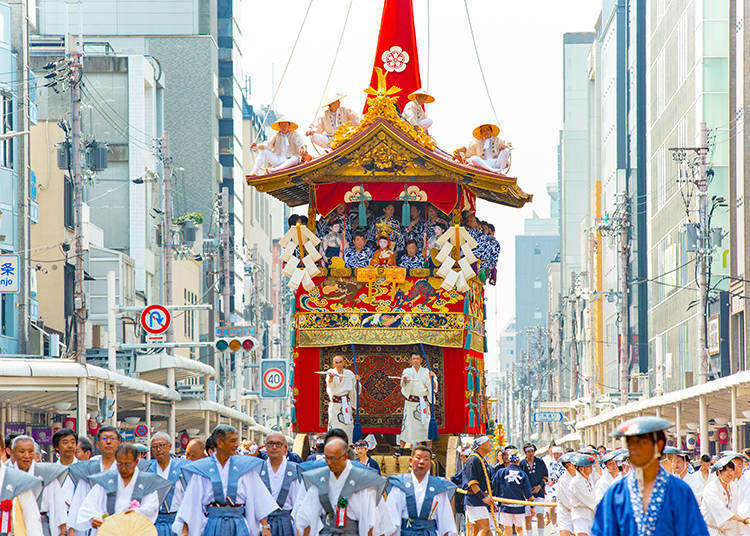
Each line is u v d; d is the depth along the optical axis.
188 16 177.25
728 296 119.56
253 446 40.34
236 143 192.12
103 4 177.12
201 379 157.50
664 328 155.38
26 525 23.72
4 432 75.75
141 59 141.75
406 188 38.44
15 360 64.19
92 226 125.12
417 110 39.78
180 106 175.75
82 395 65.75
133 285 131.25
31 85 100.69
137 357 92.19
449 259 37.94
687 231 117.00
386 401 39.34
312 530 23.55
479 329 40.97
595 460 41.22
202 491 23.98
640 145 181.88
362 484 23.47
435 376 37.97
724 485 33.72
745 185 117.00
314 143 39.22
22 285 94.31
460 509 39.50
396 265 39.00
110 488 24.53
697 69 133.88
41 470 24.91
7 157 93.75
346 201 38.62
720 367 118.75
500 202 42.03
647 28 174.88
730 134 125.06
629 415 105.56
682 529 15.31
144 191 139.88
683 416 98.75
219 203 123.50
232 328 74.50
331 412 37.16
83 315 72.62
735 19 125.25
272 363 108.06
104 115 140.38
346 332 38.41
